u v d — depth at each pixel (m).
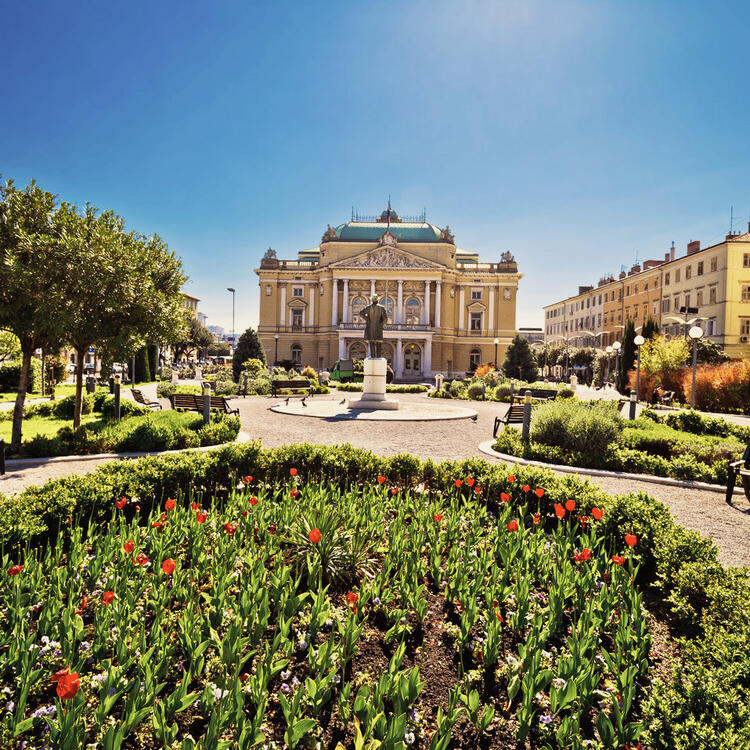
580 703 2.78
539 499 5.82
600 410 11.14
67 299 10.42
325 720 2.85
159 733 2.41
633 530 4.93
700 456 9.89
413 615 3.90
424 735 2.75
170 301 13.20
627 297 62.31
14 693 2.89
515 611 3.92
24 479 8.48
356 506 5.71
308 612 3.84
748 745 2.19
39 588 3.80
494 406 24.19
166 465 6.52
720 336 43.06
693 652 3.24
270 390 30.70
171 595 3.77
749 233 44.94
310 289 68.25
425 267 64.12
